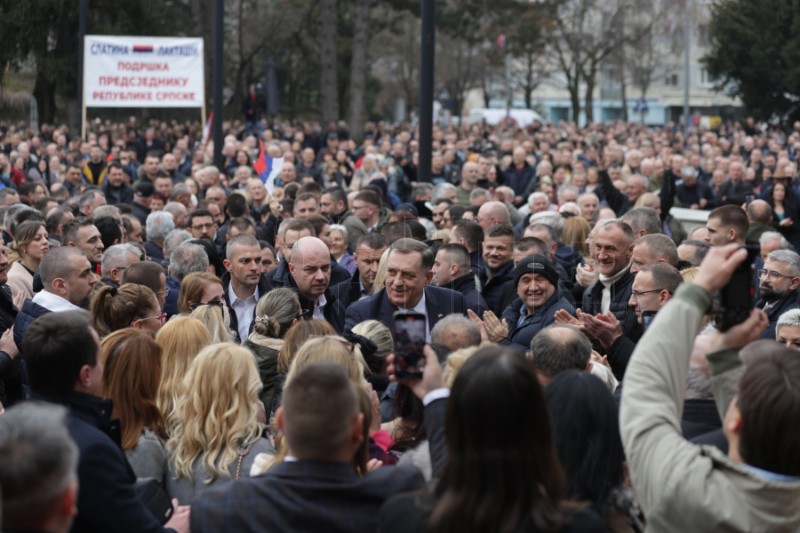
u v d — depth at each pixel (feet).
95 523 16.76
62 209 45.62
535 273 31.19
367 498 15.16
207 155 92.17
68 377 17.71
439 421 15.66
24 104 197.57
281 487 15.07
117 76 86.58
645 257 33.58
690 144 145.07
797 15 164.86
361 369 20.74
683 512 13.88
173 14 186.91
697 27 228.22
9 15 159.84
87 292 31.35
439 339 23.97
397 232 41.55
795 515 13.97
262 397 26.27
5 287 33.32
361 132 172.55
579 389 16.11
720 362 14.98
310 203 49.24
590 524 12.75
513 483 12.62
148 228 46.75
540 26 196.85
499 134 166.71
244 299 36.45
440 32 184.75
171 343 23.09
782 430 13.78
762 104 173.88
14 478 12.71
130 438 20.62
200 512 15.07
